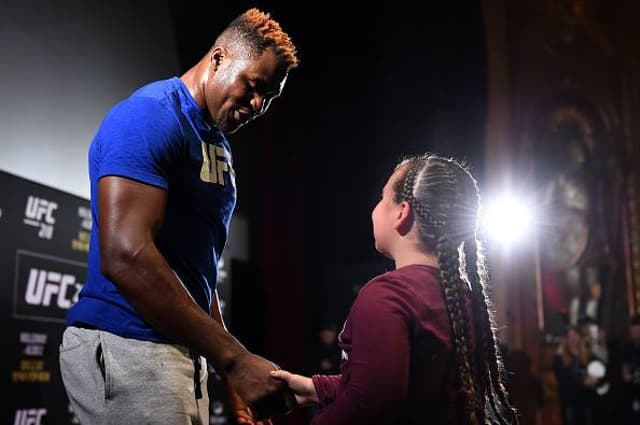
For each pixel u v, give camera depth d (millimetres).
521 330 7168
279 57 1728
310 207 6379
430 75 6977
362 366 1458
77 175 3783
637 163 7484
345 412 1463
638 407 6598
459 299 1543
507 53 7453
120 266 1485
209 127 1729
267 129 5855
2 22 3289
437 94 6988
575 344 7148
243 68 1705
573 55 7613
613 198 7461
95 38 3945
